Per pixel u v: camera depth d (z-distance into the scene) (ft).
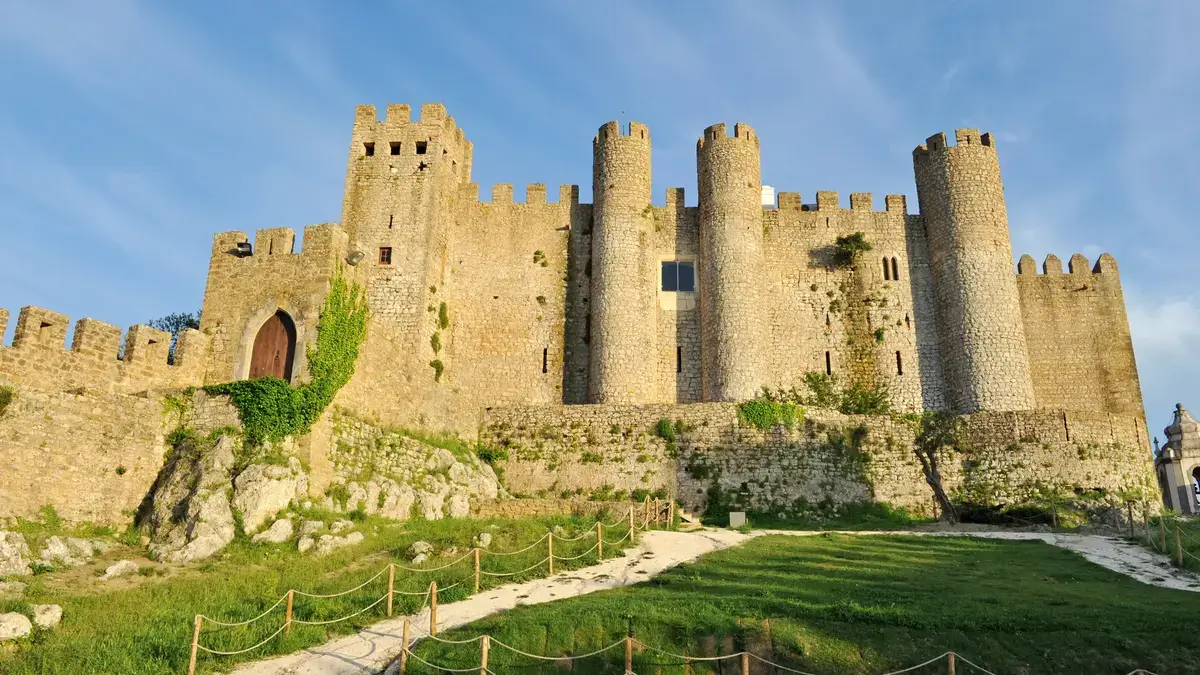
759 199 171.73
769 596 71.26
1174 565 86.89
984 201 168.35
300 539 87.20
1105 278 175.32
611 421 139.23
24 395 84.48
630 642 57.98
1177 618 64.13
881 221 177.78
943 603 69.62
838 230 177.47
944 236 169.17
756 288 164.04
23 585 68.59
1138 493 139.54
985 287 162.61
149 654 57.77
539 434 139.74
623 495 133.18
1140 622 63.31
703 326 164.76
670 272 173.27
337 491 99.40
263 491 89.35
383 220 161.58
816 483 136.67
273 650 60.64
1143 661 58.03
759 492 133.49
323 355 105.60
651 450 136.46
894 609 66.28
